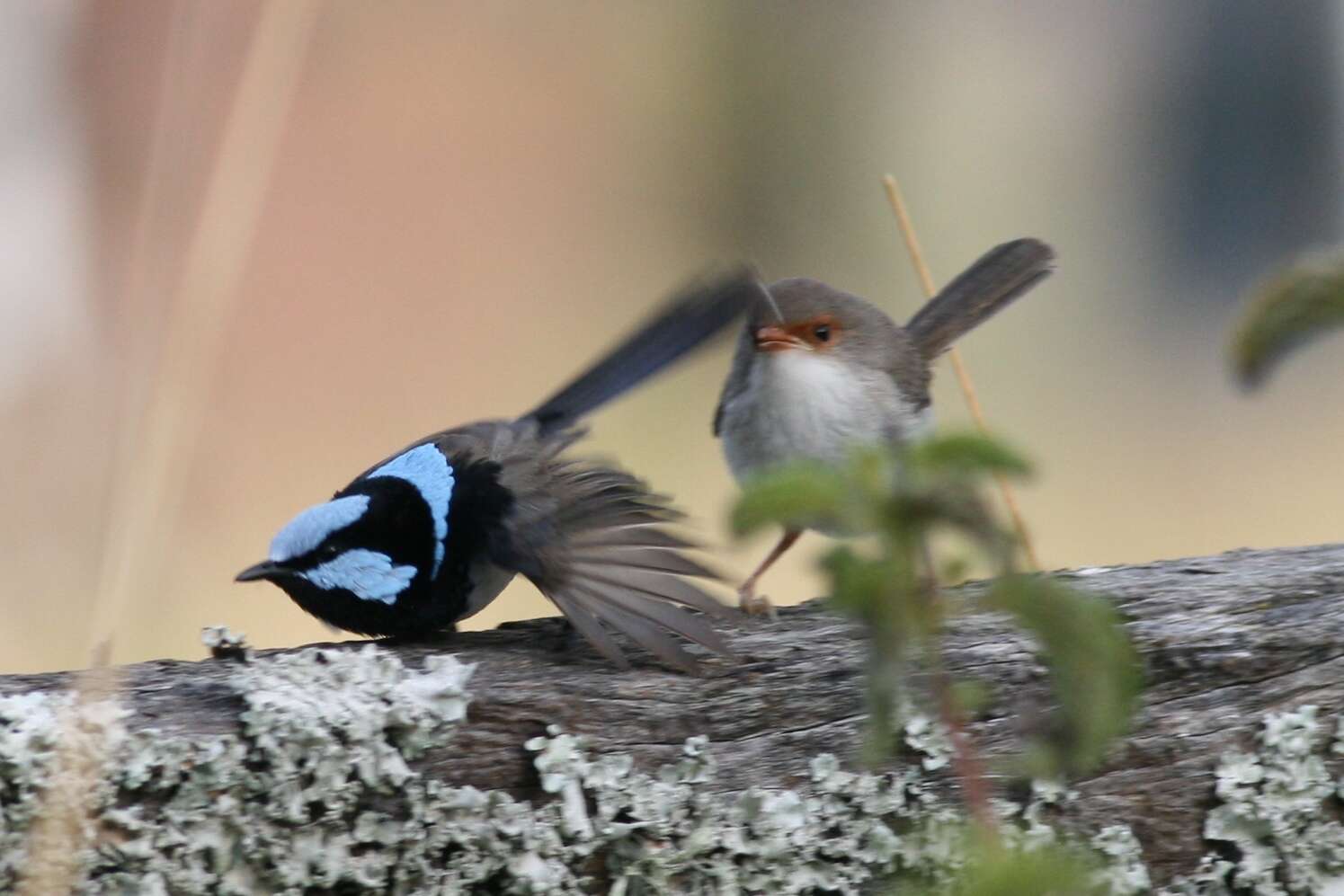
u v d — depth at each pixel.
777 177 26.06
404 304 21.45
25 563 12.60
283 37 6.55
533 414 9.23
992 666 6.60
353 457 18.23
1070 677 3.79
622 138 25.16
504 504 7.36
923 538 3.79
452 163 23.36
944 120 27.17
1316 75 27.25
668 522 7.13
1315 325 3.69
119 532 5.89
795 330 10.37
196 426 6.75
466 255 22.47
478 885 6.38
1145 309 25.34
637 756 6.54
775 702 6.62
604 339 21.47
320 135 22.86
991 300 12.13
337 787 6.20
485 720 6.43
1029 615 3.80
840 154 26.48
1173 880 6.65
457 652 6.84
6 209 16.78
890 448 3.83
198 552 14.82
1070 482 19.25
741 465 10.70
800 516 3.75
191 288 6.27
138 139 17.64
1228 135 27.28
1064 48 27.69
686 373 18.98
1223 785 6.59
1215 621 6.81
